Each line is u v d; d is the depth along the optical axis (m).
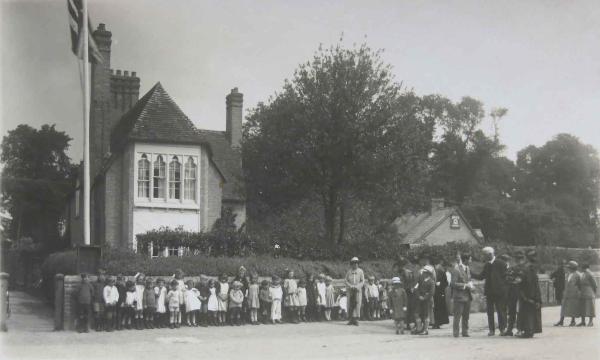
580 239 62.19
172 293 17.55
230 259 21.33
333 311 20.98
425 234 57.78
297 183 28.58
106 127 33.91
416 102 29.81
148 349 13.34
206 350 13.22
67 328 16.70
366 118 27.44
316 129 27.03
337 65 27.62
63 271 21.08
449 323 18.98
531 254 15.30
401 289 16.56
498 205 66.00
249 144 30.30
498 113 70.56
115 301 16.70
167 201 30.72
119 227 30.66
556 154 72.56
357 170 27.42
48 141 54.03
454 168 71.50
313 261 23.86
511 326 15.29
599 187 72.06
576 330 16.39
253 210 38.03
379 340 14.95
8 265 40.00
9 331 16.48
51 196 53.31
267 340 14.99
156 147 30.78
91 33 22.06
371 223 37.84
